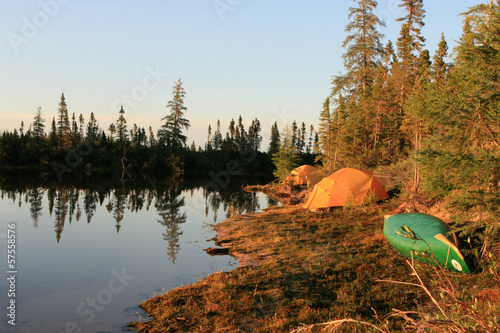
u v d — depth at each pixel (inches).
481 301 239.5
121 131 2901.1
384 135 1374.3
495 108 354.3
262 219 754.8
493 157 333.1
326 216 723.4
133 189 1609.3
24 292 368.2
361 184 774.5
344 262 411.5
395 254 428.8
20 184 1636.3
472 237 361.4
